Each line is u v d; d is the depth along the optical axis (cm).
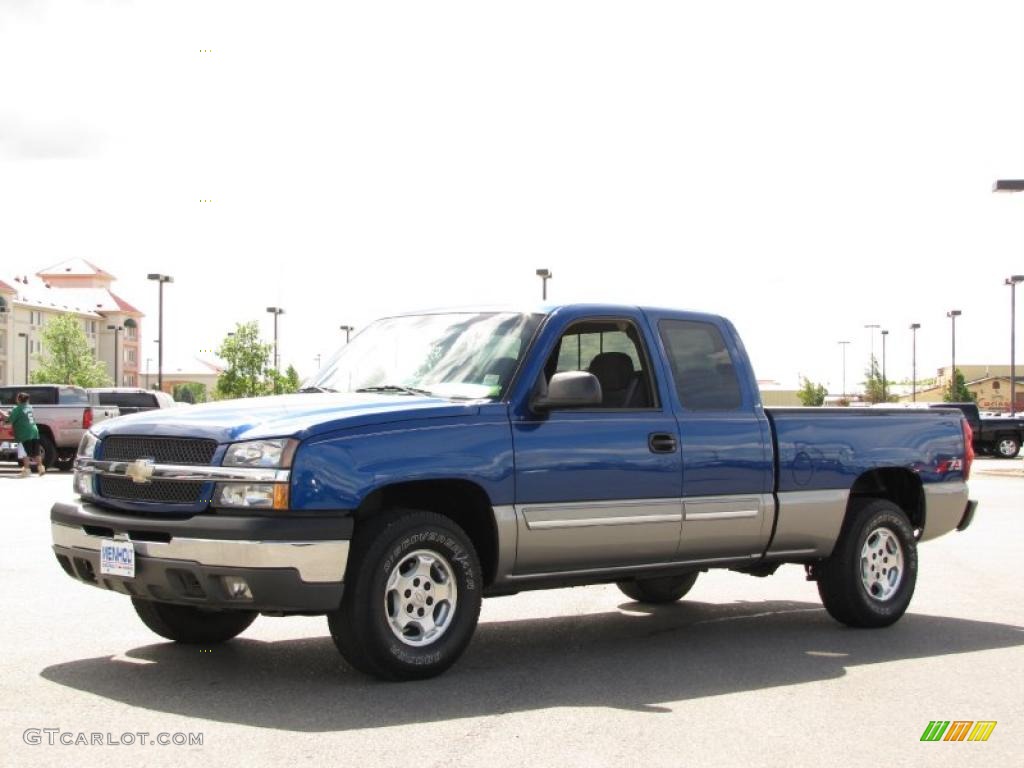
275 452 614
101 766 493
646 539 745
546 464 698
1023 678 697
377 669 645
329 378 773
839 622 881
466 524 713
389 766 498
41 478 2498
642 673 698
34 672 673
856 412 870
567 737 550
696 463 768
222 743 529
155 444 650
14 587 981
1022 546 1408
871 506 871
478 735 550
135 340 14750
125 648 742
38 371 10988
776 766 511
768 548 816
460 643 668
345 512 626
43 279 15388
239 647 751
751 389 815
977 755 534
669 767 506
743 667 721
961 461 940
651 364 768
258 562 601
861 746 545
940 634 845
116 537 643
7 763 497
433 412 664
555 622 882
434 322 774
